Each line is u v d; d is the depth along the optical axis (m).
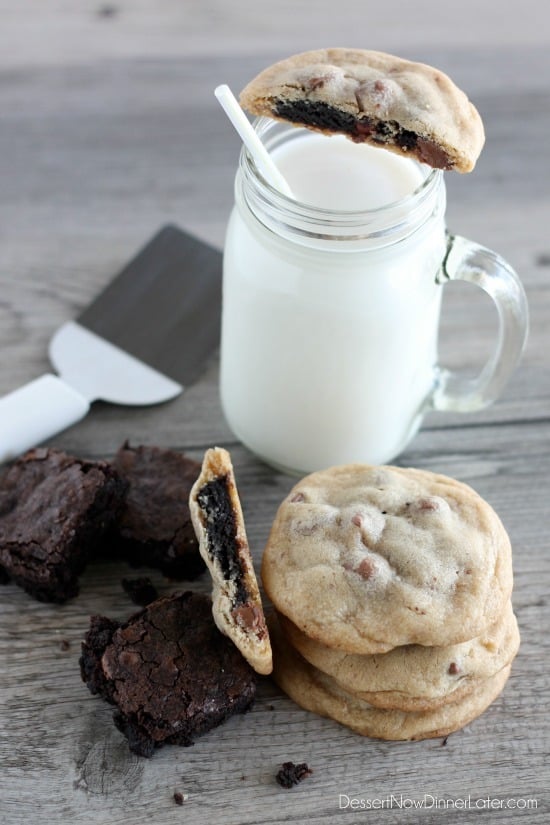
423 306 0.54
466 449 0.60
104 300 0.63
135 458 0.57
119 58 0.73
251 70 0.73
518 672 0.54
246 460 0.60
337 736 0.52
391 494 0.52
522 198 0.68
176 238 0.65
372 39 0.74
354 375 0.54
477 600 0.49
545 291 0.65
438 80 0.51
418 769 0.51
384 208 0.50
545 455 0.60
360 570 0.50
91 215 0.67
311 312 0.53
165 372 0.61
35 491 0.55
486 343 0.64
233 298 0.55
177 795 0.50
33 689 0.53
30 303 0.64
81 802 0.50
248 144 0.51
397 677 0.50
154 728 0.50
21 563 0.53
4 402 0.58
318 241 0.51
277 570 0.51
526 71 0.73
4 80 0.72
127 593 0.55
